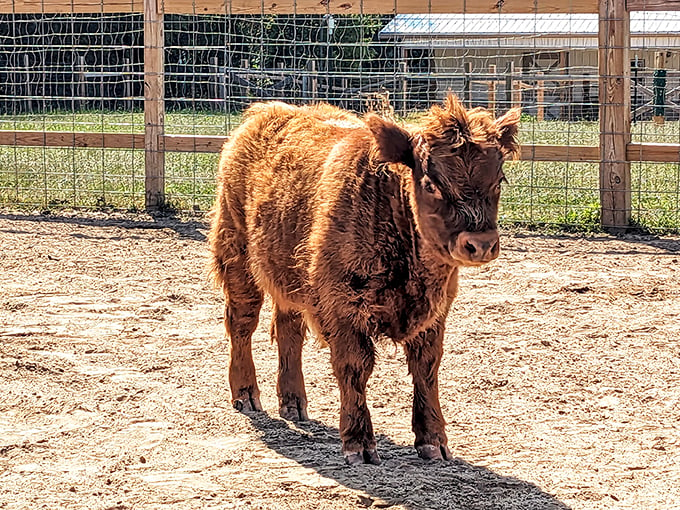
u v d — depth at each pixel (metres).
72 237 9.69
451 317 7.96
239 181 6.81
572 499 5.45
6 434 6.46
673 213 10.27
